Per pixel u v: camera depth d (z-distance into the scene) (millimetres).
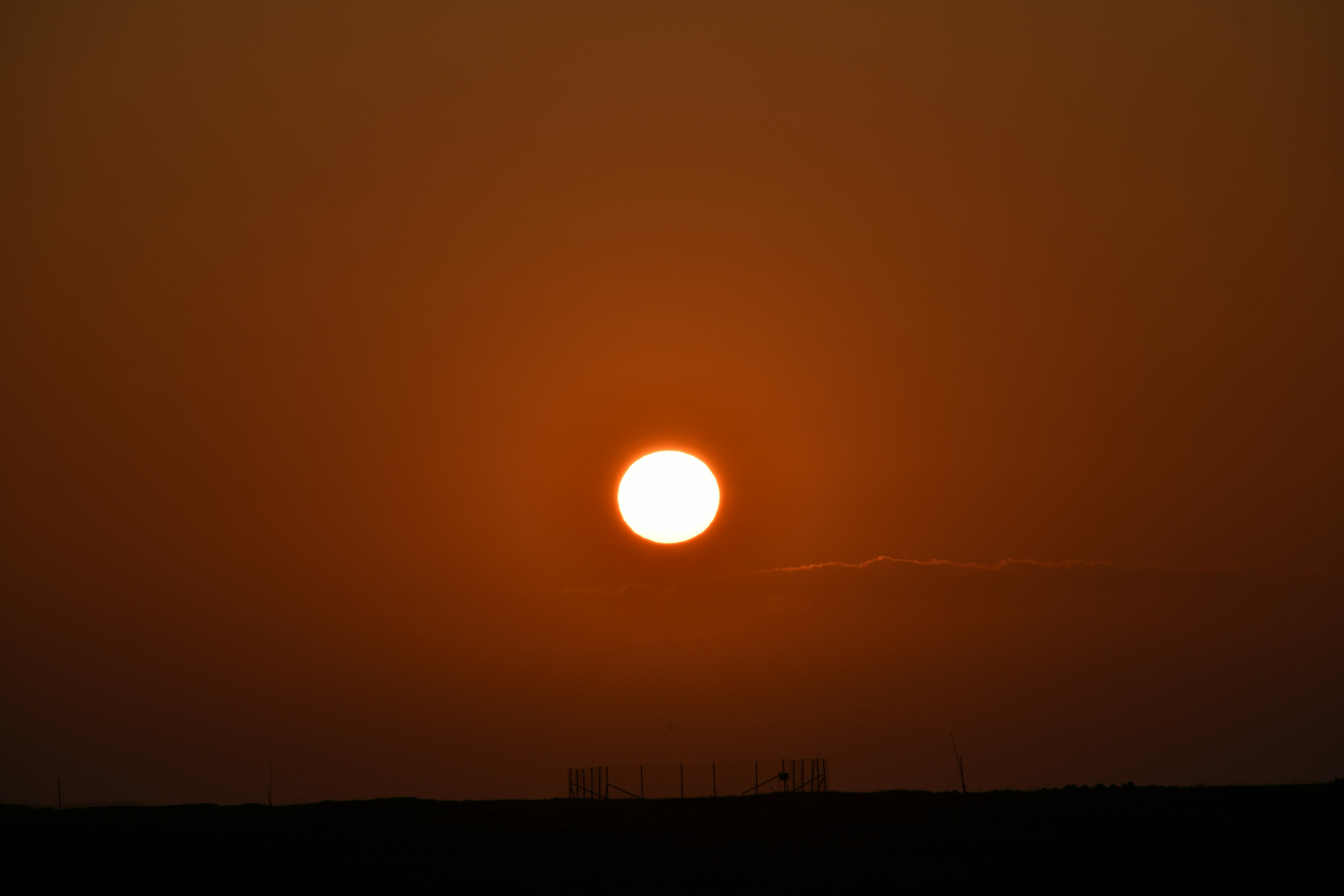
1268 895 108562
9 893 131625
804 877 125375
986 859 129750
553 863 141625
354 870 140125
